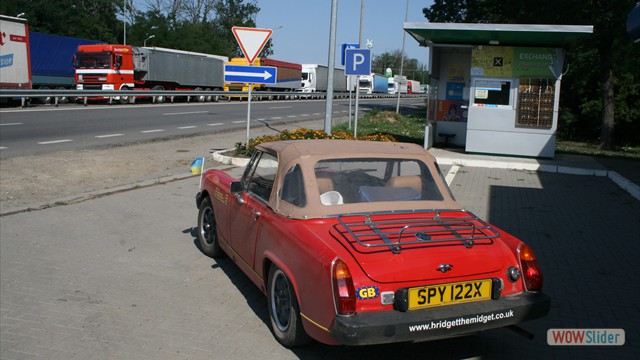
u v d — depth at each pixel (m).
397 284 3.55
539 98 13.63
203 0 80.50
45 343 4.21
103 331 4.43
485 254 3.83
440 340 4.40
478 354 4.17
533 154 13.85
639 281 5.73
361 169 4.45
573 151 18.08
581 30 11.66
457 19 31.88
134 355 4.04
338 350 4.18
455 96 16.03
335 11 13.95
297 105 44.41
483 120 14.05
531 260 3.93
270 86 51.88
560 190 10.53
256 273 4.67
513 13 24.48
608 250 6.79
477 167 13.09
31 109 25.88
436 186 4.61
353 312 3.44
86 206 8.60
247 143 13.55
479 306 3.69
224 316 4.77
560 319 4.80
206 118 26.83
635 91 26.11
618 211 8.87
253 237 4.72
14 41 26.75
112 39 63.03
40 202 8.73
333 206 4.16
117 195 9.42
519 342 4.38
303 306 3.76
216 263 6.17
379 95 72.56
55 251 6.42
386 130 22.77
